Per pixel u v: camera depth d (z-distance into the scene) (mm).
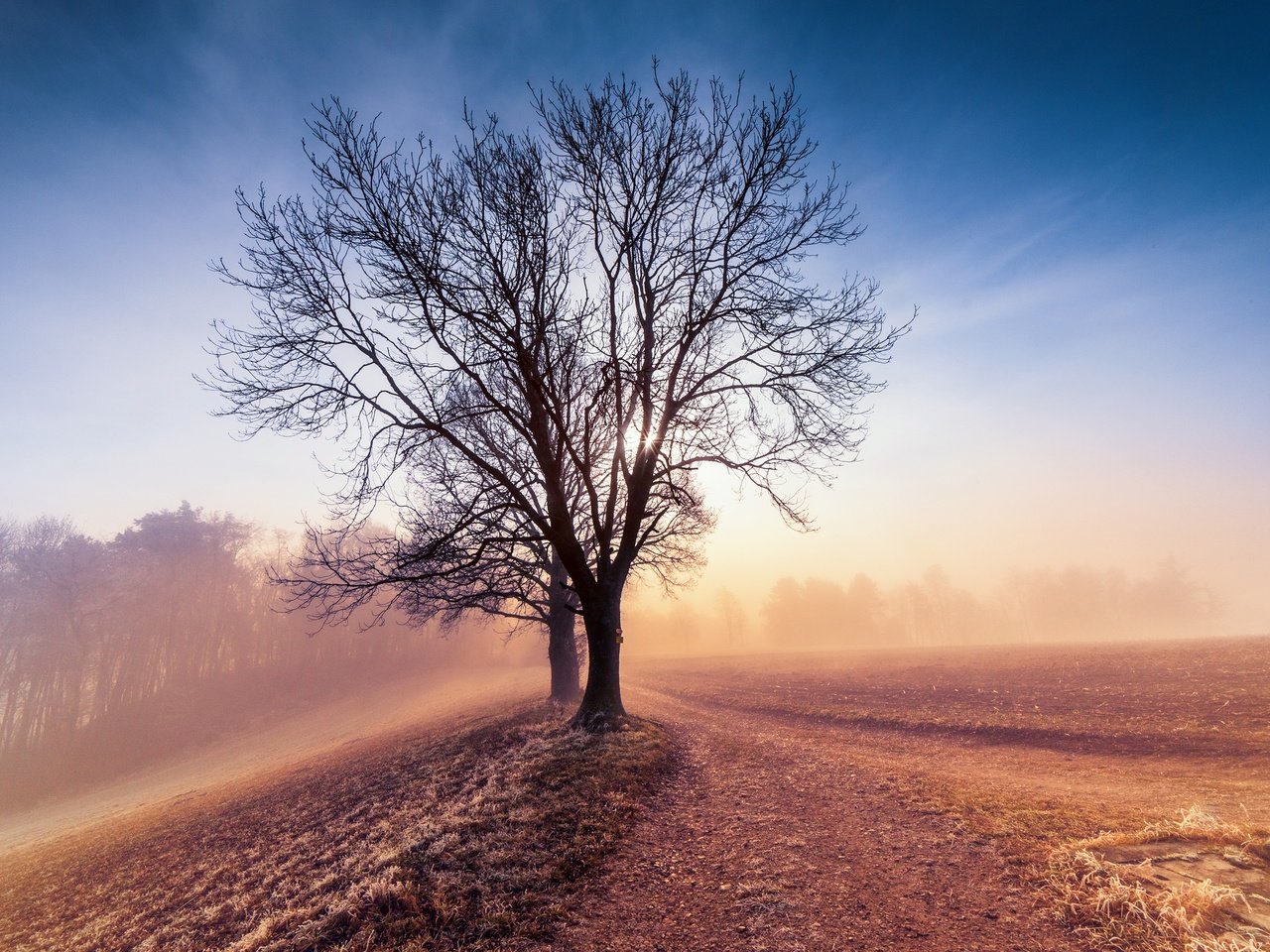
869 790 8680
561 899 5488
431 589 14555
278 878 8508
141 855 12758
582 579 13422
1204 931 4004
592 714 13039
